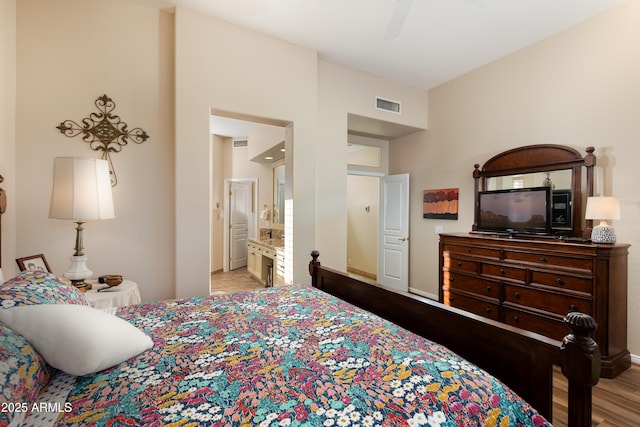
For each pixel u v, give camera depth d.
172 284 2.86
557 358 1.00
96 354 0.97
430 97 4.55
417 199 4.76
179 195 2.75
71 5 2.48
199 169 2.82
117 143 2.64
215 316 1.60
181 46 2.75
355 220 6.73
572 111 2.97
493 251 3.07
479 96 3.86
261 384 0.95
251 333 1.36
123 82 2.66
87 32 2.54
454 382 0.96
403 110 4.36
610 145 2.70
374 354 1.14
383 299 1.79
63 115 2.45
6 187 2.21
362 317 1.57
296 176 3.37
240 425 0.76
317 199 3.73
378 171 5.24
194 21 2.80
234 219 6.69
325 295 2.01
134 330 1.18
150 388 0.92
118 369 1.04
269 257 4.88
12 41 2.26
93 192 2.05
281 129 4.38
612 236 2.41
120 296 2.10
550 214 2.94
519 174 3.38
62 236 2.46
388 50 3.46
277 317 1.58
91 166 2.06
